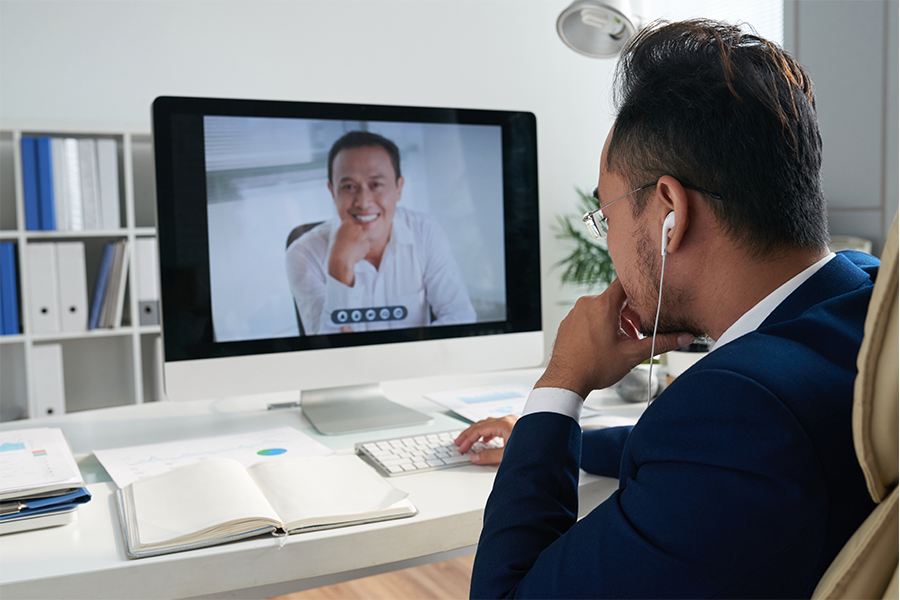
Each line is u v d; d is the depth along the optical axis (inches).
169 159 41.9
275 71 130.0
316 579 28.9
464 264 51.0
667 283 22.4
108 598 24.5
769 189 20.2
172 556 25.5
